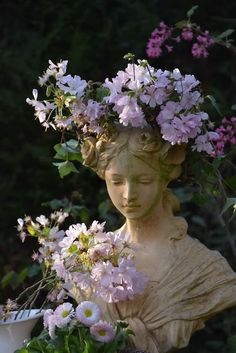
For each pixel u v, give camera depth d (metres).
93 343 3.43
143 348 3.60
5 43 7.93
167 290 3.62
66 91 3.61
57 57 7.55
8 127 7.48
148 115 3.57
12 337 3.80
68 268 3.56
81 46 7.48
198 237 6.15
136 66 3.53
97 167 3.67
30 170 7.36
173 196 3.77
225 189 4.35
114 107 3.53
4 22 8.09
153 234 3.70
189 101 3.54
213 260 3.67
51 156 7.31
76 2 7.69
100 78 7.49
